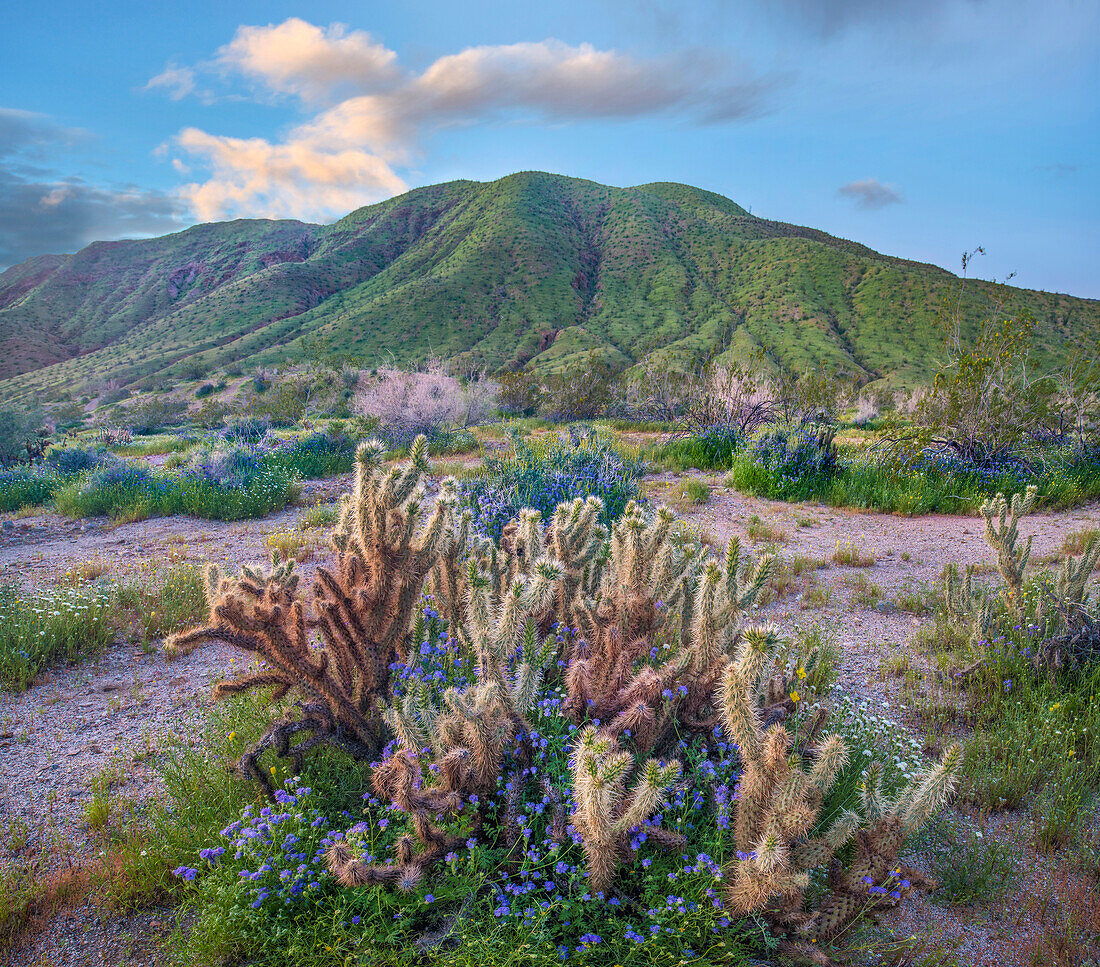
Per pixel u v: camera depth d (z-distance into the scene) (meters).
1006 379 12.20
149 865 2.66
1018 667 4.29
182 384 108.44
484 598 3.03
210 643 5.28
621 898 2.37
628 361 113.38
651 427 21.39
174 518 9.93
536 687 2.76
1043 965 2.35
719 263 171.50
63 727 3.99
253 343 145.00
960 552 7.81
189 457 13.16
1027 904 2.63
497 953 2.15
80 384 138.12
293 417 24.34
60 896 2.61
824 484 11.14
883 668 4.71
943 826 3.04
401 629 3.42
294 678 3.10
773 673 3.33
